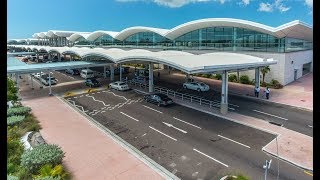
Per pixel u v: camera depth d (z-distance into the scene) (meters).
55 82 47.88
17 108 27.84
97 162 17.56
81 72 56.38
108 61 51.94
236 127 24.31
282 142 20.64
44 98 37.25
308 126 24.39
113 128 24.77
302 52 52.31
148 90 41.28
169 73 59.19
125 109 31.17
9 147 18.11
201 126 24.70
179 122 25.97
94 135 22.66
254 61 33.81
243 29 47.06
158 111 29.98
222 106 28.33
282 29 39.78
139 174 16.00
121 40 72.88
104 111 30.59
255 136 22.05
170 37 58.53
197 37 54.41
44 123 25.91
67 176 15.49
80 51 57.62
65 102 34.97
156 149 19.80
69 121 26.70
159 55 36.72
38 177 13.88
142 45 66.81
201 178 15.66
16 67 39.47
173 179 15.48
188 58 32.50
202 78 52.34
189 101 34.00
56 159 16.12
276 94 37.75
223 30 49.91
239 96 36.88
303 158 17.80
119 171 16.36
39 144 18.69
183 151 19.36
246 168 16.72
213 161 17.70
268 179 15.44
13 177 13.80
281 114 28.20
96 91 41.59
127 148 19.83
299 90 40.03
